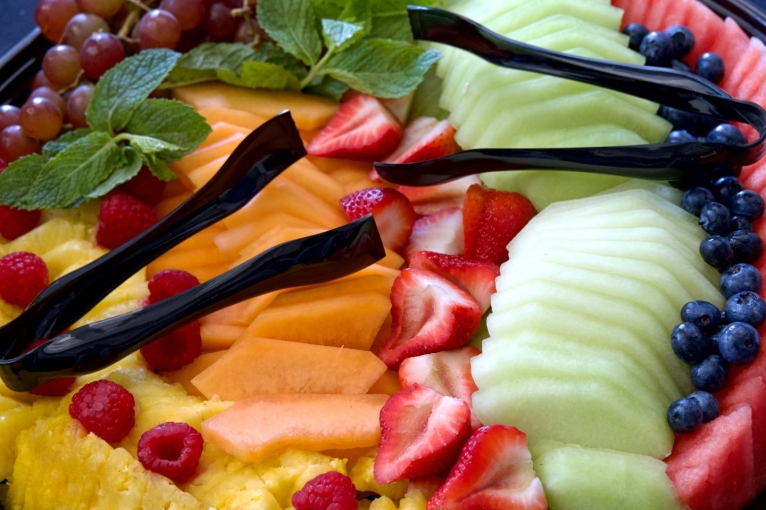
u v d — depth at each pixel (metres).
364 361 0.56
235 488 0.52
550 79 0.60
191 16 0.63
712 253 0.55
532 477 0.52
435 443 0.52
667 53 0.62
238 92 0.64
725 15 0.64
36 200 0.59
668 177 0.57
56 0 0.63
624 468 0.51
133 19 0.64
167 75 0.62
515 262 0.57
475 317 0.56
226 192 0.57
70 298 0.55
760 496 0.53
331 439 0.53
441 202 0.62
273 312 0.56
